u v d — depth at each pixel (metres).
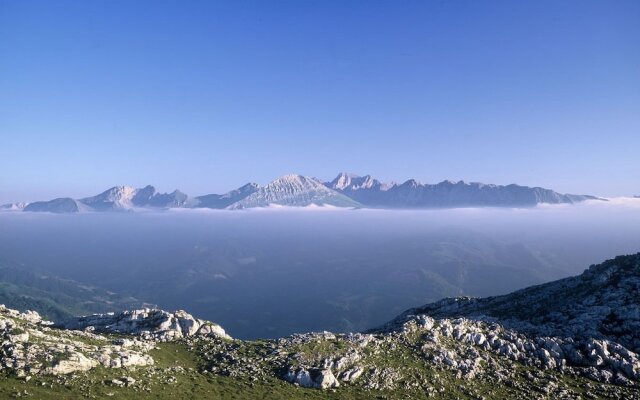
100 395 86.56
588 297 151.00
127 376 97.44
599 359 120.69
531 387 112.38
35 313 157.25
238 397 97.94
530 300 172.12
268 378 109.81
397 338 135.50
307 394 103.81
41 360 94.38
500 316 163.75
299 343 131.62
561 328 139.12
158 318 148.25
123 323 146.88
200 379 105.75
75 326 147.25
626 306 137.62
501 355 128.62
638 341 125.00
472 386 112.31
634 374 114.81
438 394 107.88
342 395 104.44
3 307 150.12
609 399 106.50
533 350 129.38
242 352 126.38
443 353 126.06
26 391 82.19
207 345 131.75
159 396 91.56
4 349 96.81
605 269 167.88
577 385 113.00
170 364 113.56
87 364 97.94
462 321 148.50
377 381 111.81
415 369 118.50
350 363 119.56
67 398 82.94
